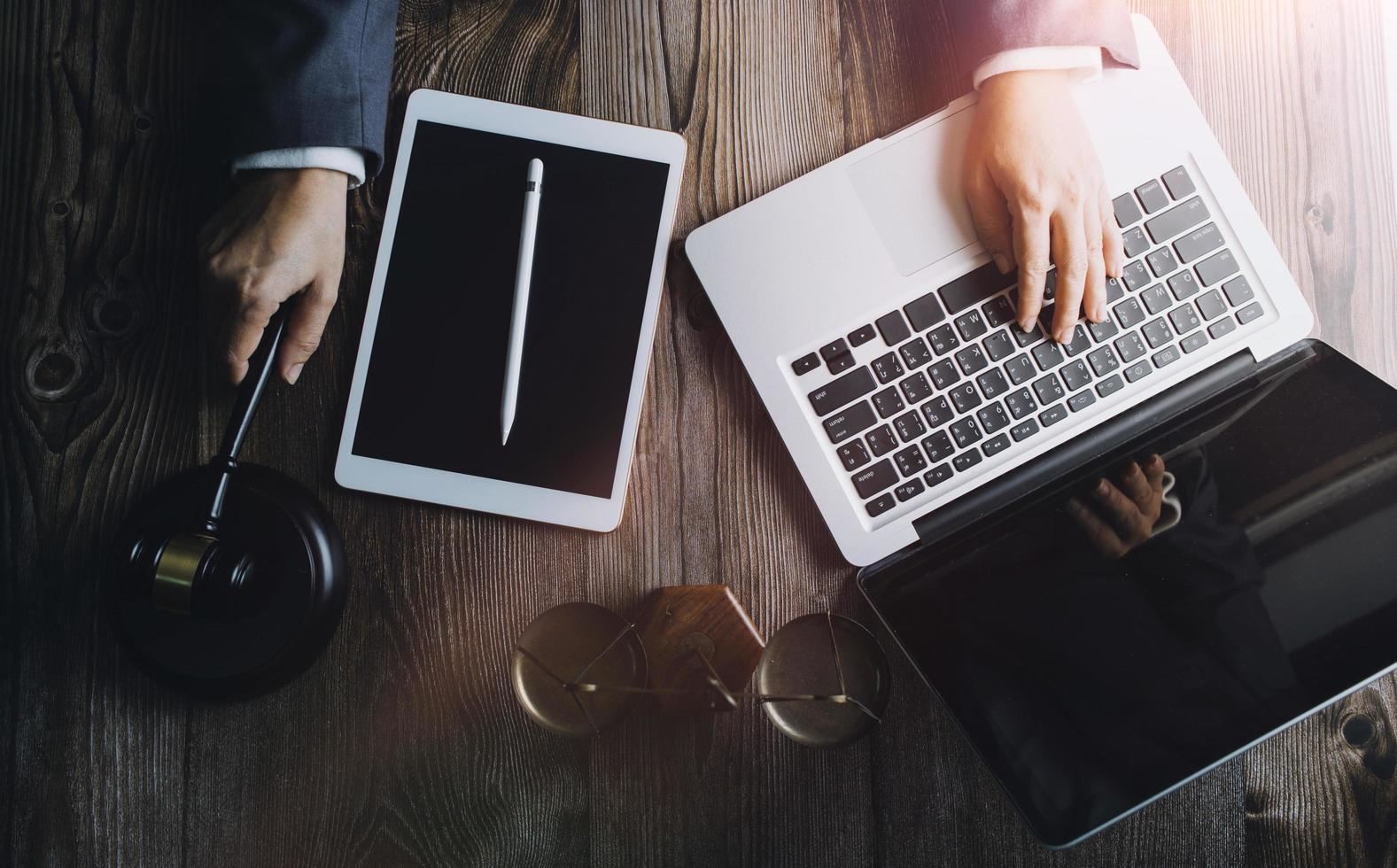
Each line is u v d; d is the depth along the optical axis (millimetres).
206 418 677
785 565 687
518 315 661
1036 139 663
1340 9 745
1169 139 690
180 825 643
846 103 729
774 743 669
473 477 658
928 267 674
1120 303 676
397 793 653
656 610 638
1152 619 627
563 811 659
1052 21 658
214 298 630
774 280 673
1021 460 664
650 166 688
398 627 665
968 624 627
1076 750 600
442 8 716
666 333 698
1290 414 667
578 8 723
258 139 616
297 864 645
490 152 680
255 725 653
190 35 703
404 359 665
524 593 674
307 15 627
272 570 621
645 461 689
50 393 672
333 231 643
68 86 693
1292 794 683
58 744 642
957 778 671
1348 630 614
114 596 607
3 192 684
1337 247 731
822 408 662
